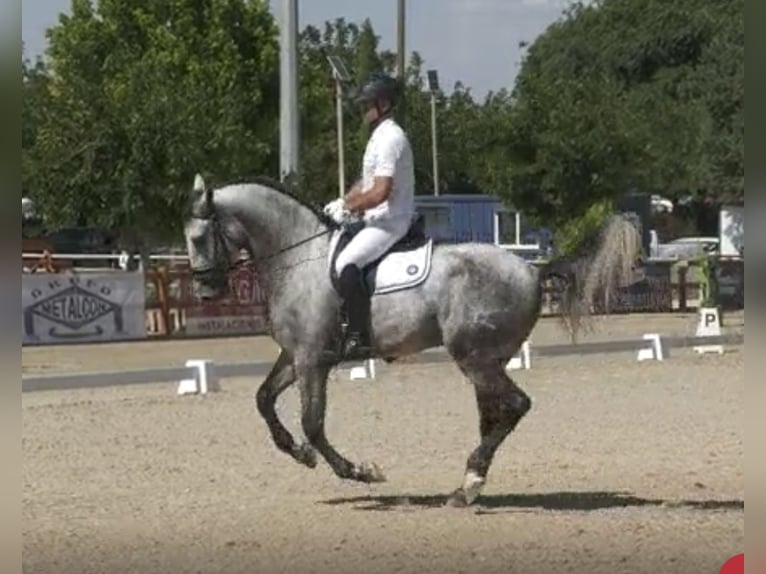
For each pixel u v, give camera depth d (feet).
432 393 67.67
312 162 186.70
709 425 55.16
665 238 202.90
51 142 122.31
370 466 38.96
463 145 203.82
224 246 38.55
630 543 32.94
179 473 44.62
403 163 37.55
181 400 65.16
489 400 37.86
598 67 243.81
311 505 38.63
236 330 107.65
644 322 116.98
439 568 30.32
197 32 177.78
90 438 52.65
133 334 102.58
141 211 122.42
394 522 35.88
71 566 30.94
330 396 66.23
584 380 73.31
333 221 38.14
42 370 81.00
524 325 37.91
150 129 121.39
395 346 37.70
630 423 55.98
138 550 32.50
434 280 37.29
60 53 164.86
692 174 167.63
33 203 128.57
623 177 150.10
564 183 148.05
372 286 37.35
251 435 53.36
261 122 181.78
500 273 37.58
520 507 38.09
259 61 181.47
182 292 105.91
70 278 99.66
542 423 56.18
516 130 150.30
